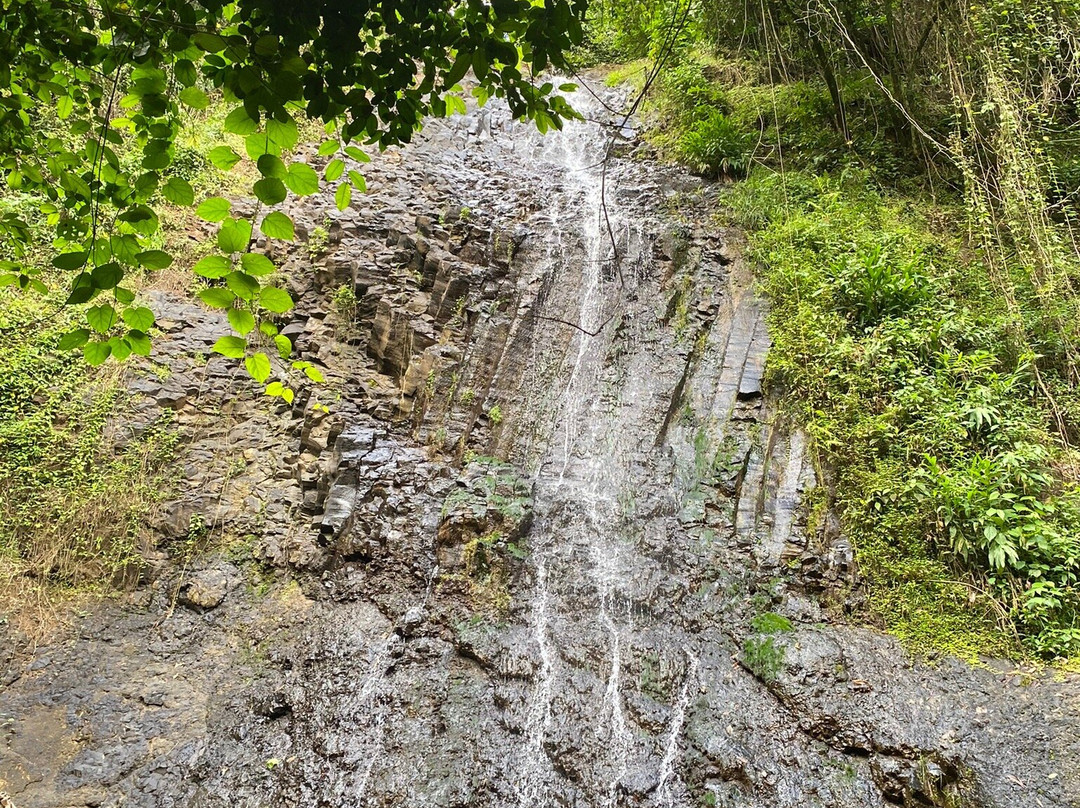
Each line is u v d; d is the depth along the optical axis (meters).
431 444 6.28
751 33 9.47
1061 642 4.04
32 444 5.32
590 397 6.70
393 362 6.75
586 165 9.72
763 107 9.05
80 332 1.78
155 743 4.29
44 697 4.39
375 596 5.27
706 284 7.20
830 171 8.02
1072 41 6.34
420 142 9.66
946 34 6.98
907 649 4.30
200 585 5.25
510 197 8.76
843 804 3.64
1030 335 5.60
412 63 2.22
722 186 8.52
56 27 1.95
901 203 7.29
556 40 2.27
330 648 4.92
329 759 4.24
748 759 3.94
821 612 4.64
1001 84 6.39
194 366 6.31
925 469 4.81
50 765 4.05
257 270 1.76
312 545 5.57
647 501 5.68
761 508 5.38
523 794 4.04
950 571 4.57
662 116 10.13
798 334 6.08
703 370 6.55
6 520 5.05
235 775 4.16
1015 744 3.66
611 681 4.55
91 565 5.15
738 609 4.81
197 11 1.85
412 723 4.43
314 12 1.90
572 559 5.42
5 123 2.33
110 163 2.08
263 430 6.21
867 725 3.92
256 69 1.77
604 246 7.88
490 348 6.95
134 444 5.64
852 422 5.40
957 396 5.20
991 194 6.38
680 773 4.00
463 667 4.77
